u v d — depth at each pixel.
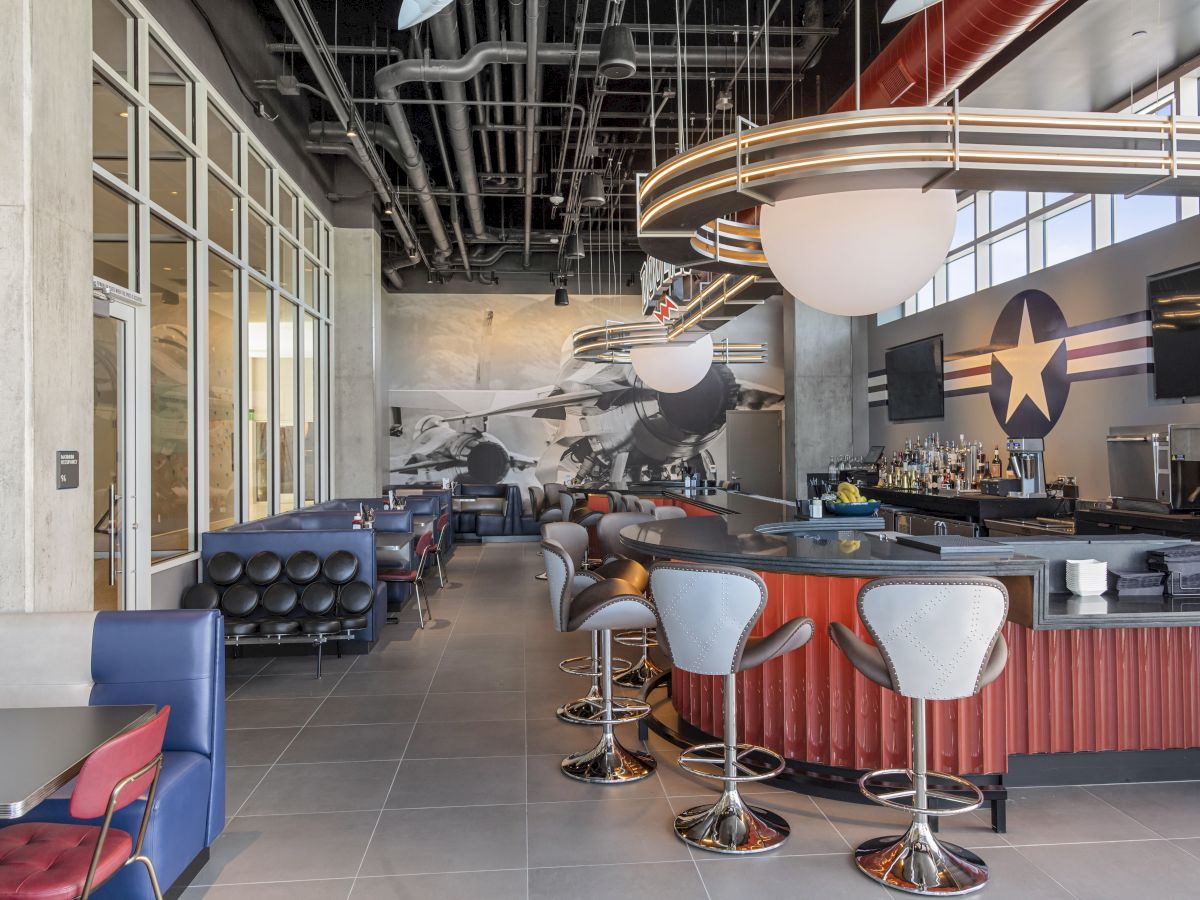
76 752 2.14
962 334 10.77
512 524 14.29
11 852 2.23
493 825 3.42
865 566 3.32
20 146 3.57
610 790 3.77
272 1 8.00
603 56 5.16
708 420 15.41
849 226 3.31
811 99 8.93
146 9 5.52
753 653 3.21
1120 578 3.70
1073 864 3.04
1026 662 3.70
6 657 3.08
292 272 9.68
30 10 3.61
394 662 6.17
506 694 5.33
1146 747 3.78
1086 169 3.14
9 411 3.55
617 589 3.80
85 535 4.03
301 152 9.93
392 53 7.53
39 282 3.66
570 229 12.38
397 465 14.97
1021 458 7.60
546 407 15.21
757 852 3.15
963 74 5.46
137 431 5.38
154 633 3.11
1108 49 6.47
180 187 6.29
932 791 3.36
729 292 5.62
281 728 4.69
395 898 2.84
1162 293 7.27
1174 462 5.75
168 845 2.72
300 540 6.45
